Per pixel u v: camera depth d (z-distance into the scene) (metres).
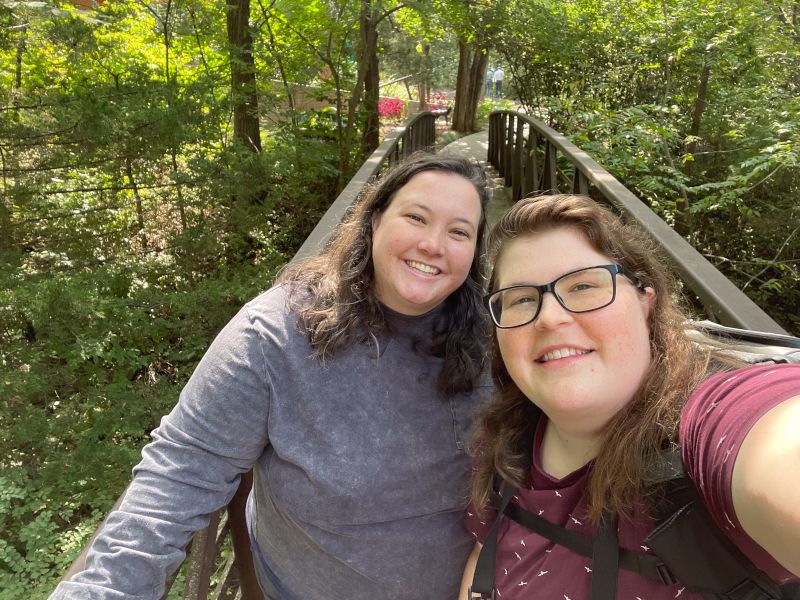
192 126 5.62
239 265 6.19
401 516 1.20
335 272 1.20
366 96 9.13
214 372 1.15
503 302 0.91
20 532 3.22
